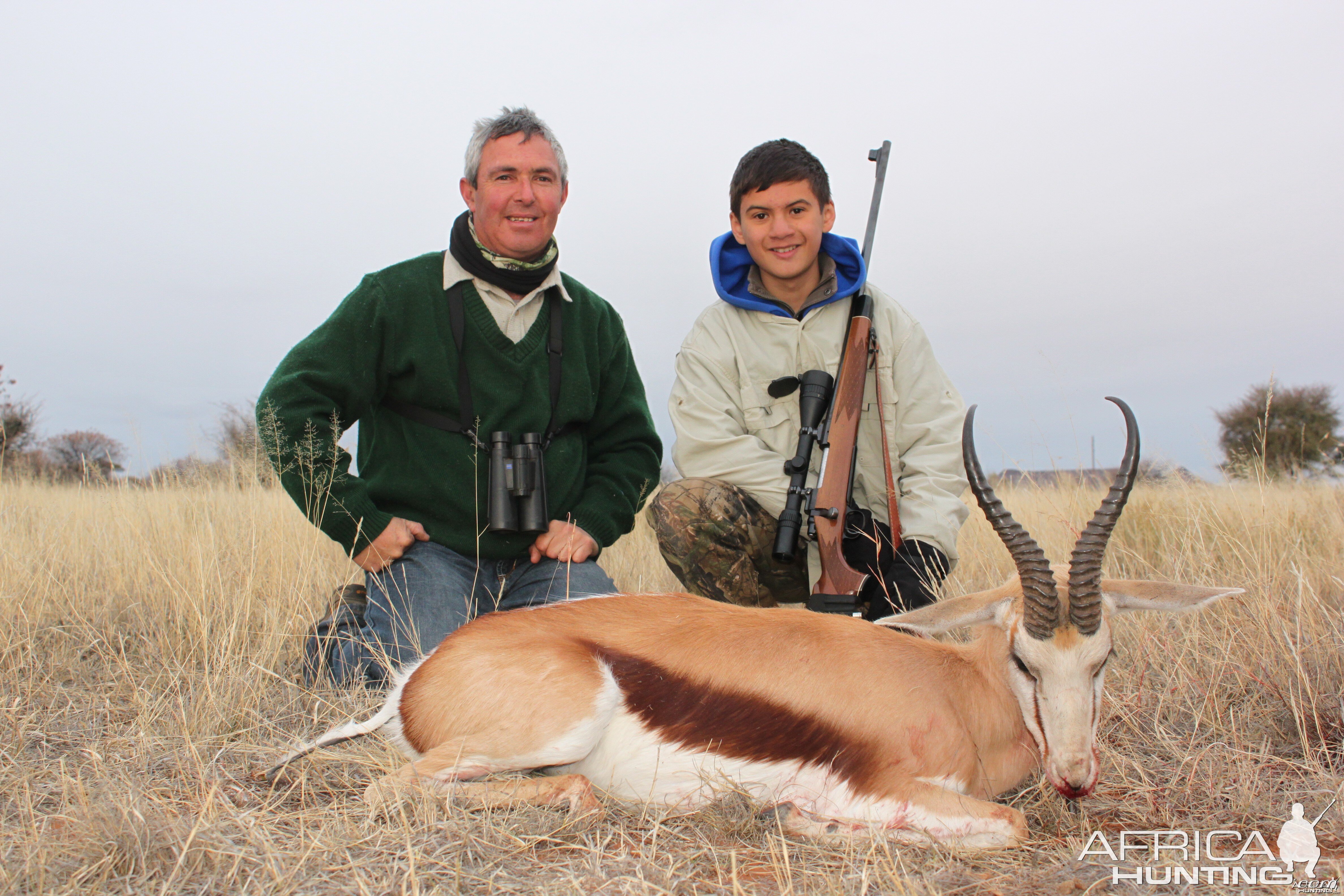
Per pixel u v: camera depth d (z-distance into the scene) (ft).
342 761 11.32
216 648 14.61
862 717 10.52
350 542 15.28
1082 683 9.95
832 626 11.31
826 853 9.52
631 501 17.42
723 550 16.56
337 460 15.19
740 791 10.32
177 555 19.27
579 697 10.41
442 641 12.01
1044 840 9.95
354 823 9.59
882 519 16.98
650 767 10.65
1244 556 19.17
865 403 16.76
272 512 22.61
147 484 26.16
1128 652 15.15
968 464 10.39
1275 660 13.83
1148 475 28.19
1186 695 13.30
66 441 48.34
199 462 26.48
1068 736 9.78
